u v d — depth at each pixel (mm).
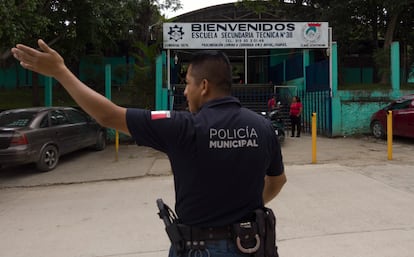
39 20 10039
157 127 1603
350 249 4105
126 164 9750
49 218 5582
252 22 14852
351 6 16734
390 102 14156
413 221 4902
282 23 14773
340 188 6613
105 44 15430
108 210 5836
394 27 17500
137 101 15023
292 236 4488
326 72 14391
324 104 14461
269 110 13992
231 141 1664
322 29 14625
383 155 9977
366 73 23969
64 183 8031
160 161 9984
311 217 5125
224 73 1780
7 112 9484
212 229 1681
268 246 1724
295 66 18078
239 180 1676
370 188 6578
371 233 4527
